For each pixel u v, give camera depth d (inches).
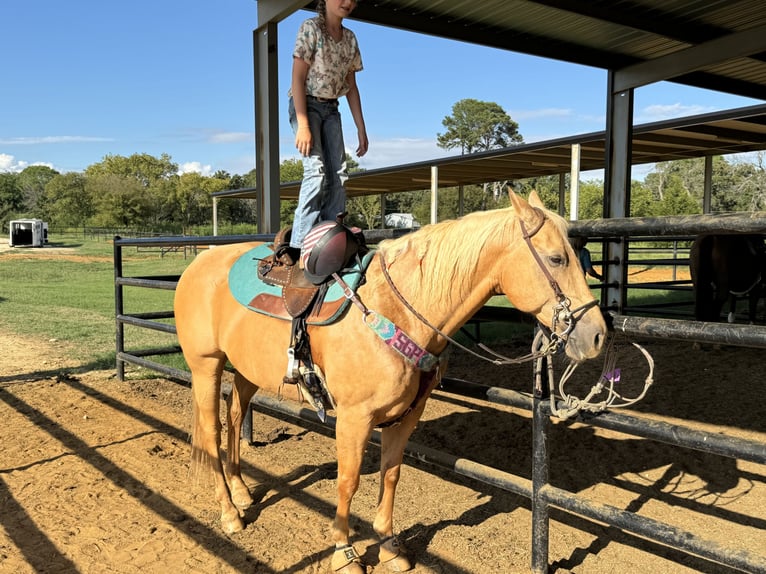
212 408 141.4
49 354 323.9
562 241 93.2
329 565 120.8
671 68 317.7
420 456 132.3
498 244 98.4
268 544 129.2
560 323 92.4
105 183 2672.2
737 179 1835.6
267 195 239.5
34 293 635.5
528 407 113.4
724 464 169.9
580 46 310.7
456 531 134.4
